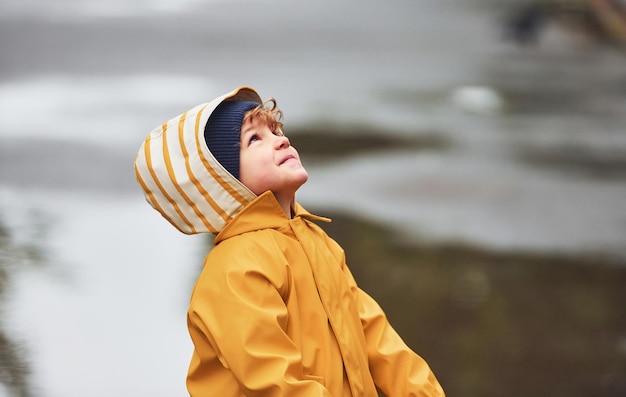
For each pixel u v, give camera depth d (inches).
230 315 76.2
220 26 687.7
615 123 445.4
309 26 709.3
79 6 751.1
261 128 83.4
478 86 517.7
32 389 163.6
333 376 80.2
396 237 267.0
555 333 201.8
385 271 237.6
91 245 249.1
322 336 80.7
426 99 480.4
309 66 552.7
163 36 636.7
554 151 387.2
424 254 251.6
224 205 80.1
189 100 445.4
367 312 89.7
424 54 611.8
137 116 409.1
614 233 282.0
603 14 694.5
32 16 698.8
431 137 400.8
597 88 526.9
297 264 81.0
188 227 81.7
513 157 373.7
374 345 88.4
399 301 216.8
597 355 189.9
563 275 242.1
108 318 197.2
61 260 235.9
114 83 482.3
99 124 394.0
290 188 82.9
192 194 80.2
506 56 616.1
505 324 205.0
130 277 223.0
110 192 302.2
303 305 80.7
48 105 430.6
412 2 842.8
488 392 170.6
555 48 644.7
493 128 425.7
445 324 203.9
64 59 546.9
